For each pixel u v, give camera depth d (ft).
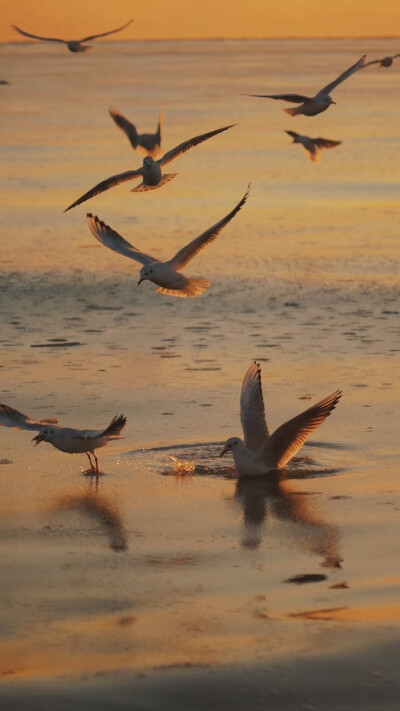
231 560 43.68
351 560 43.47
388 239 111.86
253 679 34.86
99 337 78.13
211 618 38.68
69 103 333.01
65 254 106.11
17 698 33.99
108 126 252.21
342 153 188.44
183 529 46.88
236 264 101.04
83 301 88.48
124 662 35.94
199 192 146.41
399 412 61.26
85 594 40.73
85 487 51.93
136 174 48.75
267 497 50.34
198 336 78.18
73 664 35.86
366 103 319.88
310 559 43.65
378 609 39.06
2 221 125.18
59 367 70.59
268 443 52.13
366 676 34.91
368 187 148.66
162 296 89.86
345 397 63.87
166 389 65.82
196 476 53.21
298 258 103.14
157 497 50.60
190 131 235.20
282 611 39.06
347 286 92.12
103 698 33.99
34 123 263.49
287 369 69.62
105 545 45.34
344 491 50.96
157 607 39.63
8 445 57.88
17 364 71.20
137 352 74.08
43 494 51.06
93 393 65.10
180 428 59.36
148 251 106.01
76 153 194.90
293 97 55.26
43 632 37.93
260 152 194.18
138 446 57.00
